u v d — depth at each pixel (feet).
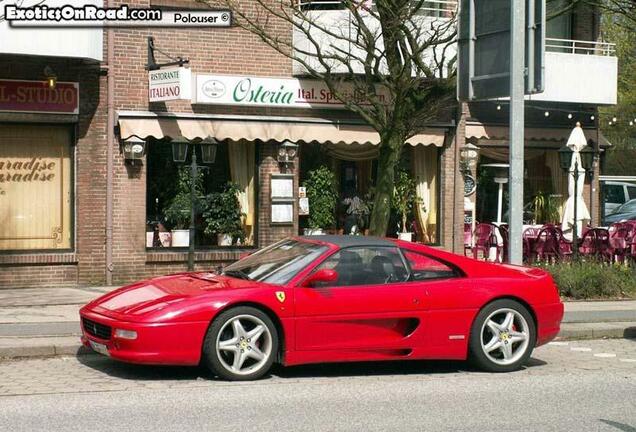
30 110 56.29
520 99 41.04
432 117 59.88
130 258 59.06
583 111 75.77
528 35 41.19
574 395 29.45
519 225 41.32
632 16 69.46
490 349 32.96
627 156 155.02
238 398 27.94
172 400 27.50
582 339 42.45
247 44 62.34
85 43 54.08
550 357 37.35
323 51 62.39
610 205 97.81
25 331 37.65
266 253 34.24
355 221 66.74
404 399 28.40
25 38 52.34
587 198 76.95
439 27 57.06
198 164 62.23
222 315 29.89
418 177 69.82
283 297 30.42
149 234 60.23
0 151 56.54
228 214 63.00
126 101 58.70
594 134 76.33
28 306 46.80
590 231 64.44
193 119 60.44
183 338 29.30
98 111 57.98
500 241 65.67
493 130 70.95
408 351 32.01
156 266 60.13
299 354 30.60
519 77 40.96
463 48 43.55
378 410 26.71
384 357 31.68
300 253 32.50
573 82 72.02
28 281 56.65
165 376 31.27
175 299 29.91
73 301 49.24
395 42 52.49
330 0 64.18
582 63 72.28
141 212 59.31
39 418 25.00
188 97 55.88
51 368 32.65
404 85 50.85
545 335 33.88
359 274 31.83
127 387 29.43
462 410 26.94
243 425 24.50
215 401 27.45
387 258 32.45
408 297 31.73
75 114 57.41
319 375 32.37
